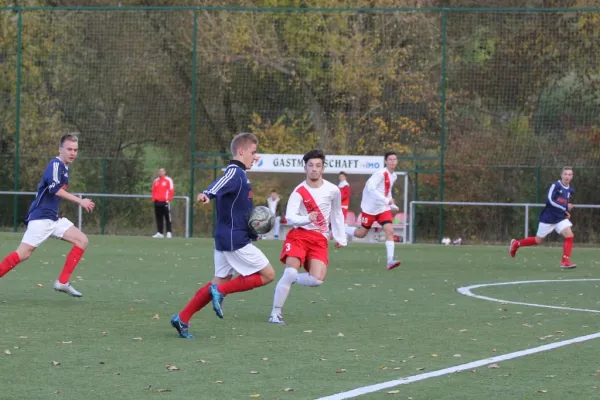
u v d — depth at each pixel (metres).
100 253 40.72
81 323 19.81
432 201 54.66
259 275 18.67
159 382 13.82
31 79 60.03
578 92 55.19
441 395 13.11
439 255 43.22
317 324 20.05
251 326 19.61
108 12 61.16
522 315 21.75
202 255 40.50
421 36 57.12
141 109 61.44
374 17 57.03
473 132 55.91
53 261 35.78
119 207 58.59
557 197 36.22
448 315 21.70
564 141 55.25
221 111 59.44
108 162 58.69
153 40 61.25
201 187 59.25
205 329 19.11
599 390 13.50
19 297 24.31
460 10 52.94
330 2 62.19
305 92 57.66
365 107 56.75
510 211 54.78
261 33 58.22
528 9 53.25
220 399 12.74
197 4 68.56
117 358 15.71
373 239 54.44
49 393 13.02
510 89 56.03
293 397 12.88
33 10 58.56
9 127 60.28
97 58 61.31
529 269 35.75
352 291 26.88
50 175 22.92
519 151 55.47
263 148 57.53
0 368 14.77
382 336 18.41
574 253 46.38
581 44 55.03
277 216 54.78
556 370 14.97
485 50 56.41
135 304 23.25
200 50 59.53
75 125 61.31
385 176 34.44
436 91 56.34
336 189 20.67
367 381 14.01
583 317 21.44
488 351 16.72
